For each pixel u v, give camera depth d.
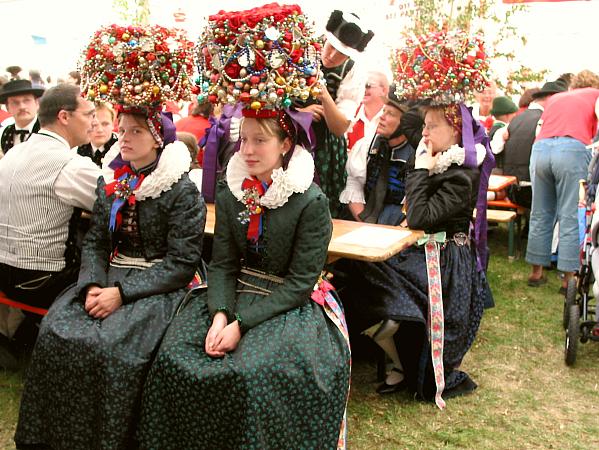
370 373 3.50
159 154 2.67
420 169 3.07
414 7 6.40
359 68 3.45
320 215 2.37
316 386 2.16
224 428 2.14
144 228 2.68
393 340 3.17
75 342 2.38
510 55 7.13
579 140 4.86
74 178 3.02
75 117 3.09
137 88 2.48
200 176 3.60
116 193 2.67
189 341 2.29
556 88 6.09
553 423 2.99
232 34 2.20
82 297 2.62
